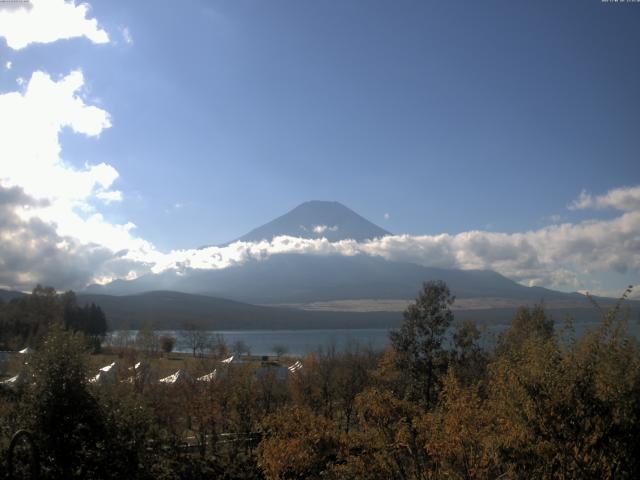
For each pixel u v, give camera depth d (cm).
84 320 13012
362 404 2378
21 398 2578
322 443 2689
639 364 1524
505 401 1639
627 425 1457
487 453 1778
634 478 1443
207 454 3428
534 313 4859
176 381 5300
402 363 4806
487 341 4919
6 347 8856
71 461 2527
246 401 4131
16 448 2442
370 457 2311
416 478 2117
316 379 5669
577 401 1498
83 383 2606
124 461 2659
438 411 2323
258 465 2888
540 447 1509
